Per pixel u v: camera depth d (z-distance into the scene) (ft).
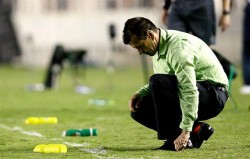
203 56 53.01
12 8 279.90
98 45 286.05
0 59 266.16
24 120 86.48
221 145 58.13
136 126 74.95
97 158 52.75
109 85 158.10
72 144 61.36
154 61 53.26
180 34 52.24
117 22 287.89
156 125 54.85
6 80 185.98
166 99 52.08
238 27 258.78
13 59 267.39
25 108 104.37
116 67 259.19
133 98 54.13
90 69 245.24
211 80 53.52
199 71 53.31
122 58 271.69
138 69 242.17
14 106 108.47
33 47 273.54
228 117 82.23
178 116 52.80
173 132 53.47
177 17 79.00
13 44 265.13
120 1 288.51
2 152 56.95
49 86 148.36
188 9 78.33
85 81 176.65
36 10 290.35
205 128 54.85
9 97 128.26
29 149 58.54
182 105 51.39
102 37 286.66
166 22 83.05
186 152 53.83
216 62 53.83
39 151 56.65
